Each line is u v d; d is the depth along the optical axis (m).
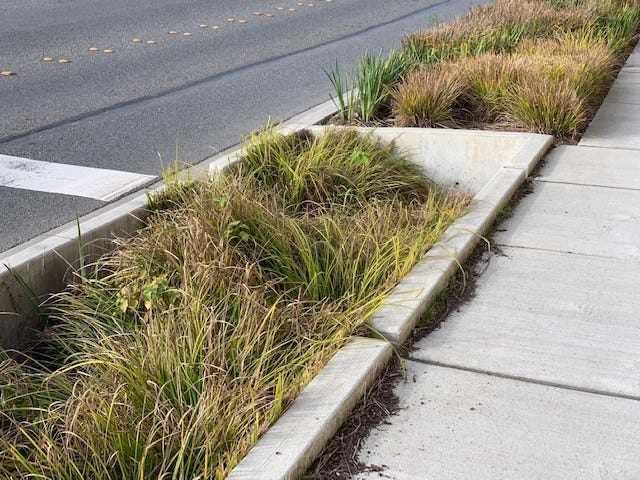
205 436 3.22
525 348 3.99
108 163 7.39
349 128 7.20
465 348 3.99
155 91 10.12
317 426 3.25
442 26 11.41
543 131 7.43
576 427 3.40
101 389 3.56
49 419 3.35
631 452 3.25
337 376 3.60
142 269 4.51
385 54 12.41
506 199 5.80
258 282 4.49
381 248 4.89
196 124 8.66
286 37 14.12
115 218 5.15
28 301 4.45
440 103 7.77
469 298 4.50
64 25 14.73
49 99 9.65
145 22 15.37
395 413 3.50
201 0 18.58
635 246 5.12
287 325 4.09
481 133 7.09
